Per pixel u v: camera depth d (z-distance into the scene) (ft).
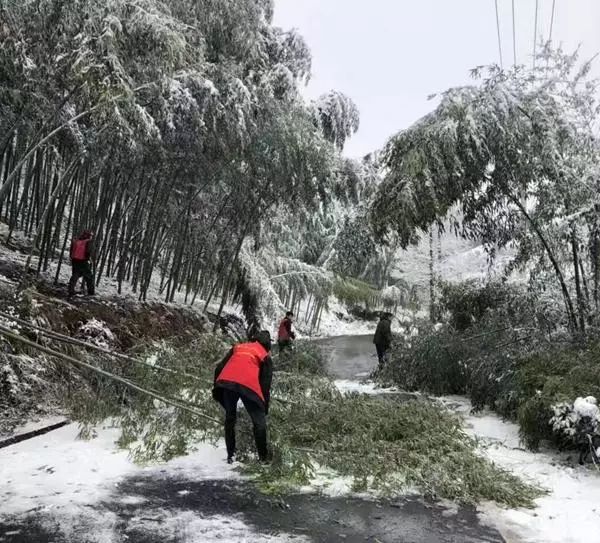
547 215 25.53
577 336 24.26
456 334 30.83
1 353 20.22
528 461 17.58
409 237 27.84
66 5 21.09
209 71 29.40
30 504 12.81
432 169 25.48
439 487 14.61
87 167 32.27
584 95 26.71
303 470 15.31
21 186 41.22
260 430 16.07
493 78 26.89
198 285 53.88
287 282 70.33
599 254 25.75
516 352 24.32
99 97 20.90
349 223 32.24
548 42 26.73
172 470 15.70
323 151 36.29
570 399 17.69
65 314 26.76
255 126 32.65
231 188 41.22
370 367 43.70
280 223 56.08
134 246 38.63
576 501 14.10
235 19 30.50
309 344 36.76
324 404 20.29
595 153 26.11
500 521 12.84
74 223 35.22
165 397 19.51
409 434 18.04
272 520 12.53
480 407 24.50
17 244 35.70
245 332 52.16
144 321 33.58
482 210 29.73
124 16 22.03
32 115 26.37
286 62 42.86
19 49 20.75
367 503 13.85
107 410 19.65
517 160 25.64
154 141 27.17
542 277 28.50
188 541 11.21
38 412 20.01
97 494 13.61
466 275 41.55
